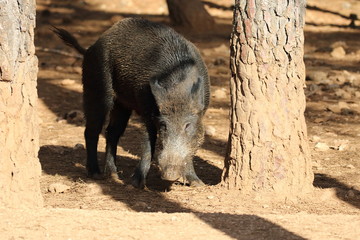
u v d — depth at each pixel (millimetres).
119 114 14062
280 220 9492
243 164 11961
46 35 31562
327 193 12070
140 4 38375
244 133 11906
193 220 9422
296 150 11930
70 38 14617
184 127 12031
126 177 13984
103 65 13711
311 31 32531
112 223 9219
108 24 34031
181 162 11805
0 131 9805
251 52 11742
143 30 13320
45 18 34938
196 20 31766
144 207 11617
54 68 25469
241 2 11758
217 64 25938
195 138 12258
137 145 16547
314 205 11680
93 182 13531
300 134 11969
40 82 23438
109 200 12148
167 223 9281
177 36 13117
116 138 14047
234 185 12094
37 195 10188
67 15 35438
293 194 11906
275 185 11852
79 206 11711
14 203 9906
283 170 11852
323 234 8891
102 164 15000
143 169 12969
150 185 13375
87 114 14016
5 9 9664
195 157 15305
